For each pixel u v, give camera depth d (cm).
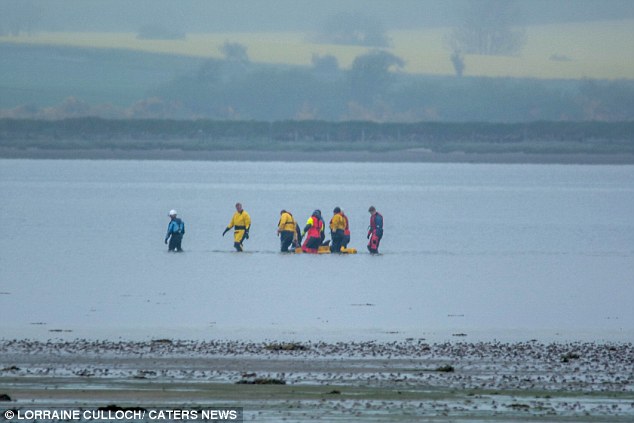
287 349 8394
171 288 12662
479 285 13400
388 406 6444
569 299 12094
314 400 6594
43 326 9644
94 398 6600
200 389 6881
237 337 9119
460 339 9125
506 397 6725
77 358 7900
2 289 12462
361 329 9669
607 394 6838
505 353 8306
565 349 8519
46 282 13225
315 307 11156
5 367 7525
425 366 7756
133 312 10644
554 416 6228
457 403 6550
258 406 6419
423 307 11269
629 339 9194
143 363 7738
